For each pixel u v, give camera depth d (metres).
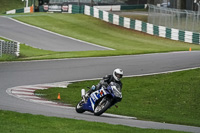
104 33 172.88
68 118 40.97
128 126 39.47
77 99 65.06
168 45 157.12
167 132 38.19
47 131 33.28
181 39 166.38
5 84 70.81
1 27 164.12
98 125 38.03
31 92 66.00
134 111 59.16
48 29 170.25
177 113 62.28
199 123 53.69
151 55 117.00
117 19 188.25
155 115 57.41
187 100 69.88
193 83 79.00
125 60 106.12
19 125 35.16
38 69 89.69
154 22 187.25
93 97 46.50
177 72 88.88
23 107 49.00
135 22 182.12
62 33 165.38
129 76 85.38
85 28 178.12
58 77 81.88
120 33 175.88
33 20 186.38
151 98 70.50
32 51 123.62
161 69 93.31
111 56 114.12
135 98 70.00
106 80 45.53
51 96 65.19
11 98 56.94
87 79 81.19
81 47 139.75
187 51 129.50
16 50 111.75
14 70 86.94
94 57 111.12
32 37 151.38
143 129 38.53
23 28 166.75
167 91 74.44
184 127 47.31
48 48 133.38
